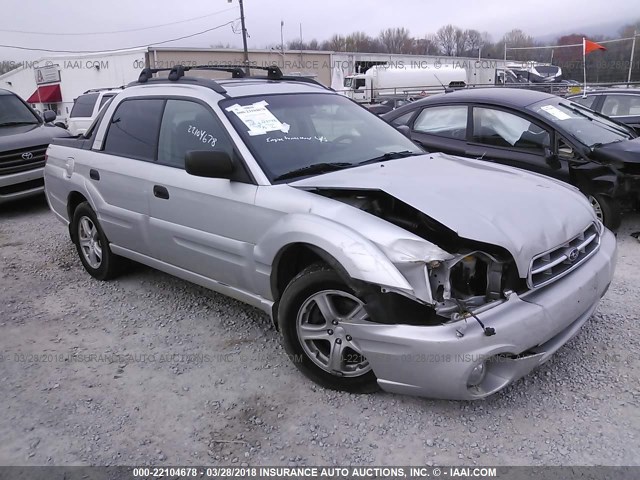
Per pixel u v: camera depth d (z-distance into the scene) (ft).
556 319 9.36
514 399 10.04
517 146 19.94
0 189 26.11
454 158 13.65
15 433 9.66
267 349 12.20
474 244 9.48
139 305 14.80
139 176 13.73
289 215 10.37
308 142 12.50
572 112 20.72
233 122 12.02
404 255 8.89
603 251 11.19
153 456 9.00
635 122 30.40
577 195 11.62
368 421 9.61
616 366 10.95
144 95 14.61
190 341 12.69
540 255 9.38
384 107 49.32
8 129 28.30
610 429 9.15
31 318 14.24
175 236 12.98
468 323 8.68
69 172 16.53
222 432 9.51
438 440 9.09
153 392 10.73
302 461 8.77
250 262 11.31
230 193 11.46
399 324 9.01
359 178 10.97
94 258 16.63
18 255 19.76
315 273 9.95
